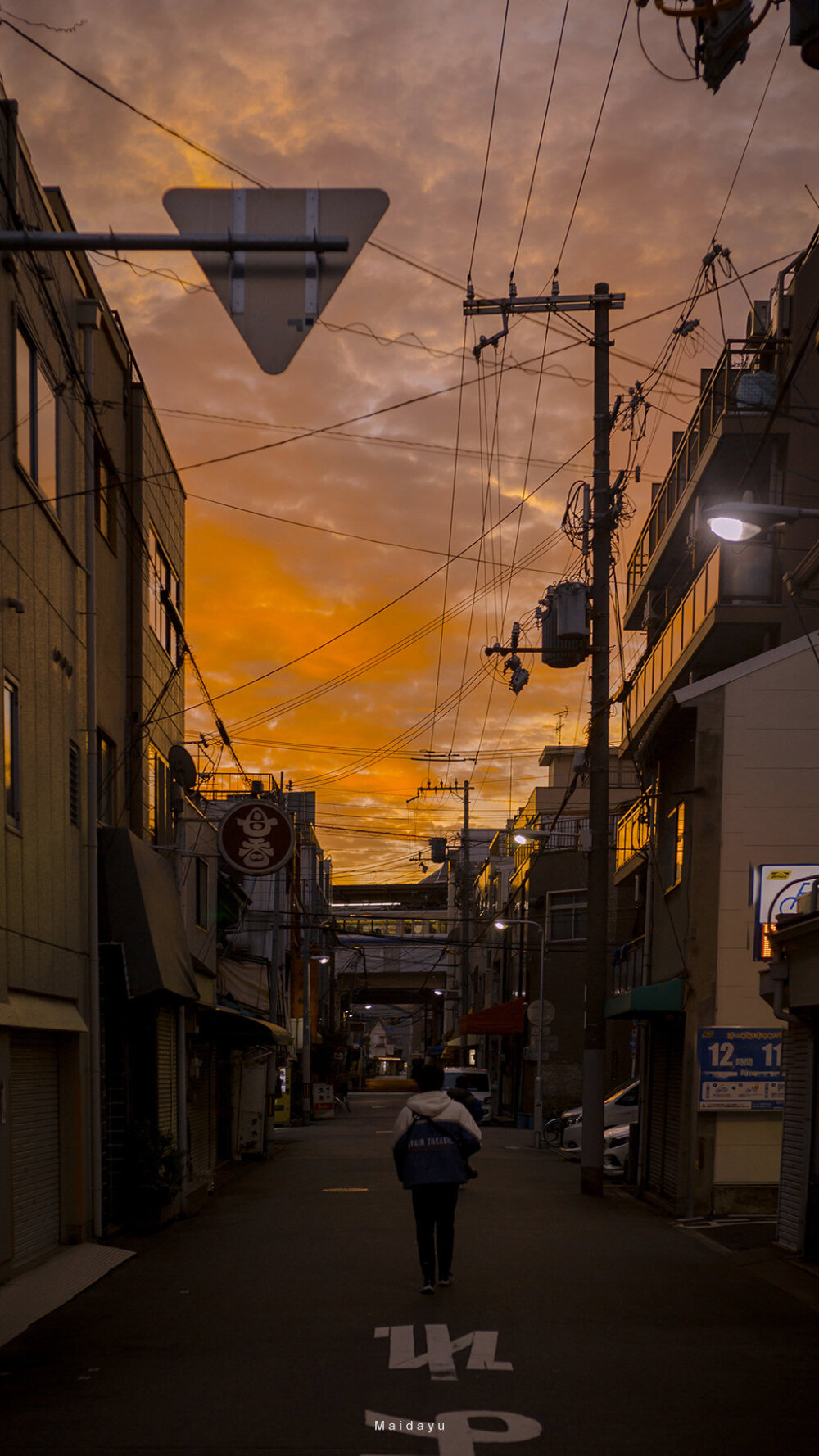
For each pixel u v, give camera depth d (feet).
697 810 55.67
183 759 59.57
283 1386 23.32
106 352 51.78
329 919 201.36
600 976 66.54
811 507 67.92
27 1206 37.83
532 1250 41.86
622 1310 31.24
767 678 56.44
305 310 18.98
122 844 48.55
